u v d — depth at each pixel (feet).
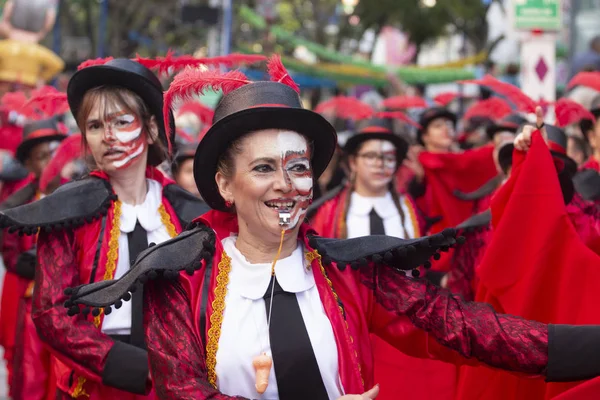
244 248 8.87
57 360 12.03
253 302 8.60
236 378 8.38
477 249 15.21
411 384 17.01
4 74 48.44
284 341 8.45
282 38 63.31
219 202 9.05
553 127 13.92
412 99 25.36
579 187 14.80
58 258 11.60
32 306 11.33
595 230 13.92
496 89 13.17
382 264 8.91
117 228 12.19
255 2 73.51
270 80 9.04
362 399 8.03
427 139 25.36
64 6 76.84
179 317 8.45
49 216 11.62
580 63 41.91
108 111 12.38
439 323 8.55
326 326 8.56
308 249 8.93
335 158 25.39
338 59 61.87
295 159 8.44
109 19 76.07
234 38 67.72
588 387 8.86
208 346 8.42
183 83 8.93
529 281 10.68
